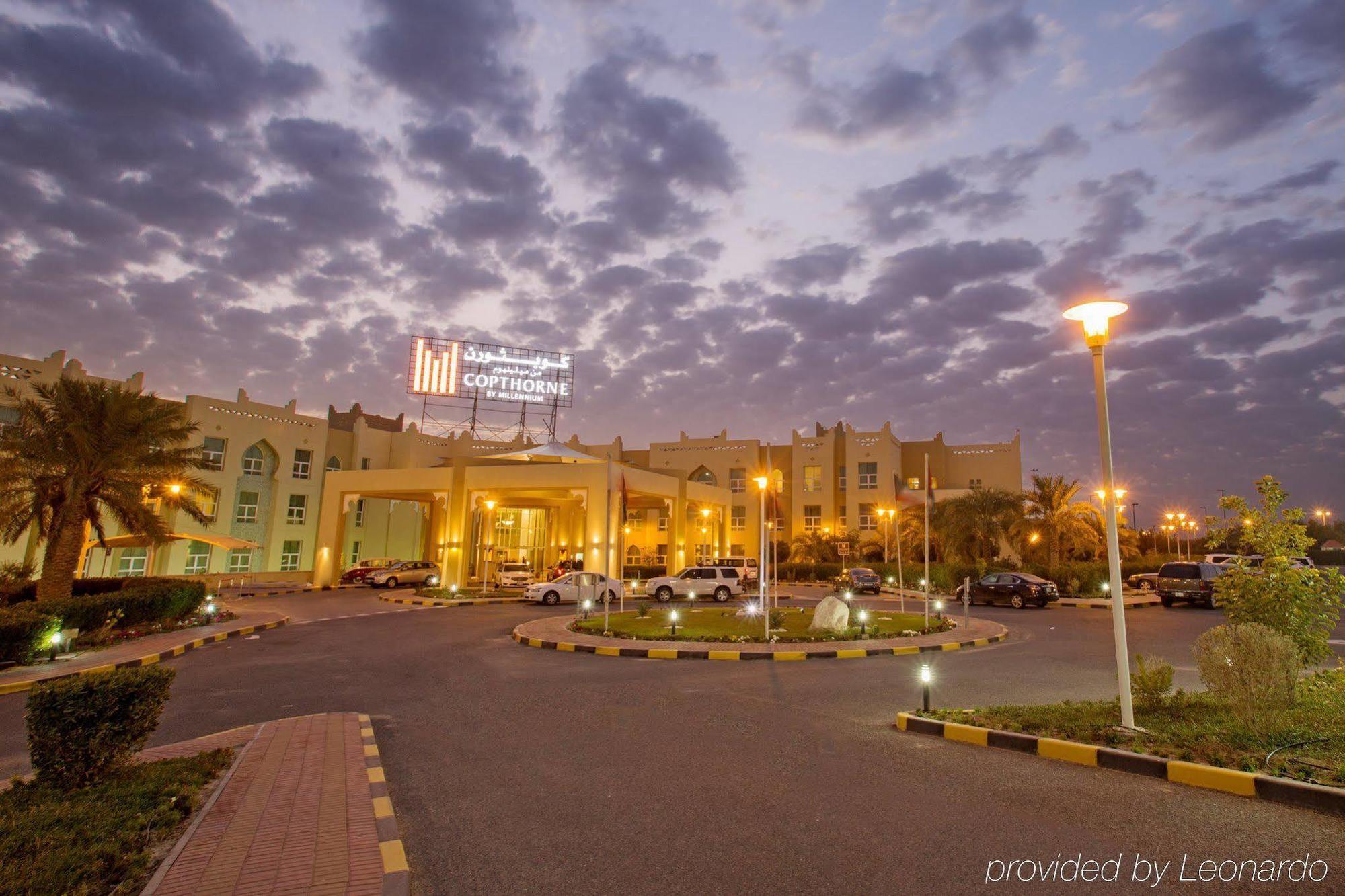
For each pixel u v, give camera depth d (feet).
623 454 198.80
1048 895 14.06
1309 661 32.58
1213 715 26.37
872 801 19.25
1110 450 26.71
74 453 62.75
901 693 34.50
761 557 62.75
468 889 14.32
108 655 45.21
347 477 128.36
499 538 155.22
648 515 174.29
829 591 125.39
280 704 32.30
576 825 17.61
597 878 14.75
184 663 44.42
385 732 26.99
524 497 133.49
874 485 173.17
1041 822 17.70
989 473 179.11
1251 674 24.20
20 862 13.88
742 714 29.99
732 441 186.39
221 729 27.84
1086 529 114.11
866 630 56.49
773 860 15.52
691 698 33.30
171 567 115.85
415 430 160.66
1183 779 20.77
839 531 173.88
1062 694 34.24
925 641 52.11
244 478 129.80
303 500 139.23
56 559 61.26
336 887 13.84
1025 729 25.40
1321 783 19.31
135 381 111.04
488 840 16.72
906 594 114.11
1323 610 32.83
